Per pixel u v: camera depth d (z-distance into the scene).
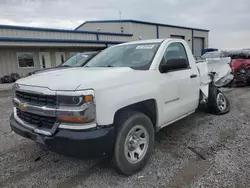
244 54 11.41
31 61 20.52
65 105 2.44
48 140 2.55
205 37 42.00
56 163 3.33
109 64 3.72
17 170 3.15
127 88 2.78
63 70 3.47
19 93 2.98
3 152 3.74
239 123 4.81
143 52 3.62
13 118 3.24
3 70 19.05
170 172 2.95
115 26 29.55
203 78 4.70
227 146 3.67
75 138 2.39
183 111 3.93
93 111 2.43
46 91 2.54
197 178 2.78
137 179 2.83
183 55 4.07
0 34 18.06
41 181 2.87
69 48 22.95
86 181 2.83
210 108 5.45
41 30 20.56
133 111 2.99
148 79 3.12
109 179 2.85
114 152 2.73
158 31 32.09
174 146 3.75
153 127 3.28
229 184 2.62
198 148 3.65
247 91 8.88
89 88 2.42
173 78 3.57
